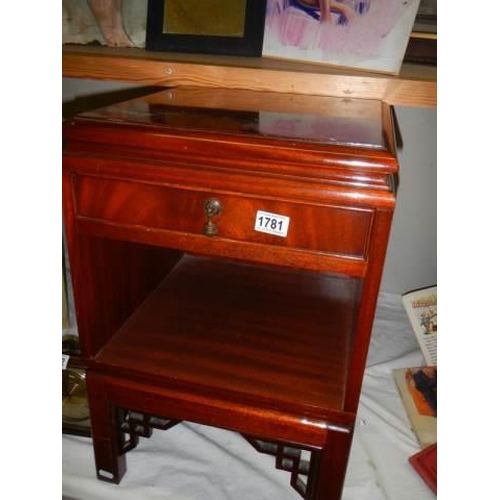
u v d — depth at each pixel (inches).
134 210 23.2
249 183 20.8
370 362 41.6
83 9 37.1
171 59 34.3
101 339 28.9
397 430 35.3
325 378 27.7
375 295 22.0
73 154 22.5
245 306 35.1
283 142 20.6
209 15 35.8
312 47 34.4
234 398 26.6
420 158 43.3
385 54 32.9
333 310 35.3
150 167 21.7
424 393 37.6
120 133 21.7
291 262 22.3
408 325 46.0
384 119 26.9
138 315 33.1
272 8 34.8
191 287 37.4
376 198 19.8
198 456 33.5
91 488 31.0
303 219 21.3
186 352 29.4
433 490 31.0
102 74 35.0
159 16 36.4
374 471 32.4
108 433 29.4
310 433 25.8
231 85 34.1
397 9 32.0
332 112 28.3
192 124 22.9
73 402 35.3
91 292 26.9
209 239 22.8
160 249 37.1
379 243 20.9
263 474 32.5
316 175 20.2
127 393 27.8
